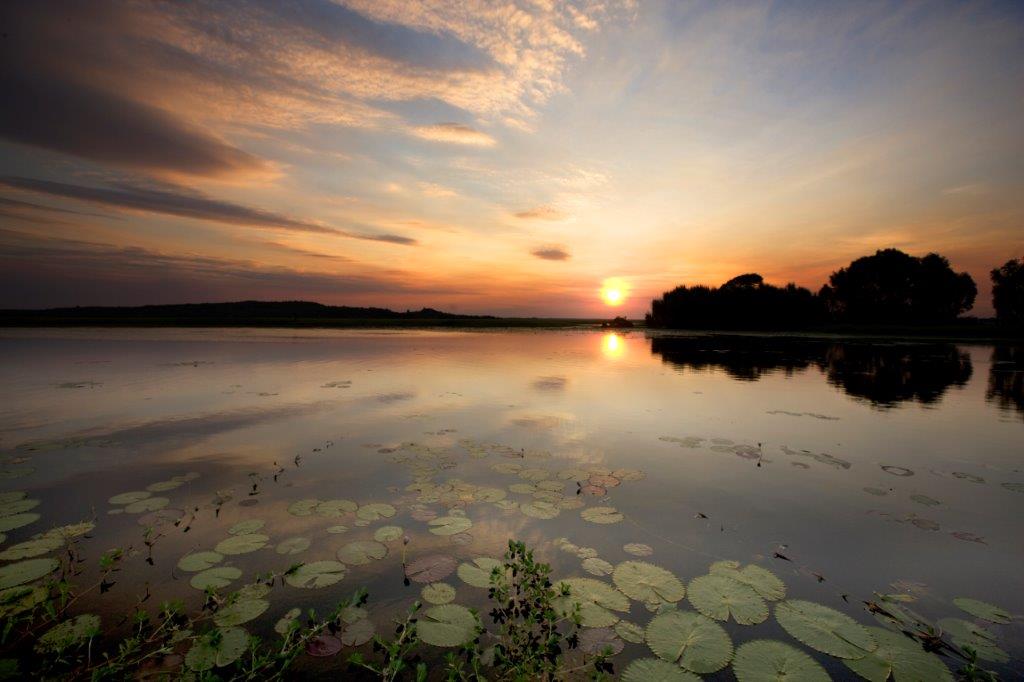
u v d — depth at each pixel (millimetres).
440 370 16594
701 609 3447
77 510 5000
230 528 4602
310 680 2729
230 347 25562
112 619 3244
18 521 4711
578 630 3213
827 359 21484
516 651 2994
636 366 18234
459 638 3107
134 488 5625
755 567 4008
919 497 5570
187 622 3229
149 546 4242
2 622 3180
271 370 16250
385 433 8180
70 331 41719
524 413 9828
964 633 3229
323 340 32000
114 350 23359
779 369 17641
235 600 3473
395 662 2816
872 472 6434
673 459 6895
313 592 3588
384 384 13414
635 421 9203
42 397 11188
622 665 2900
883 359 21750
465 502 5281
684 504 5309
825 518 5000
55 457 6766
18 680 2682
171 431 8227
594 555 4195
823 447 7578
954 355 24156
